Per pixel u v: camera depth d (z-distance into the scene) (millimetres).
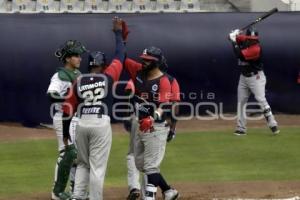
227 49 43781
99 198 21891
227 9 54281
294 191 25688
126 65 23281
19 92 41906
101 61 22078
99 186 21766
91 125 21703
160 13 44688
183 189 26203
